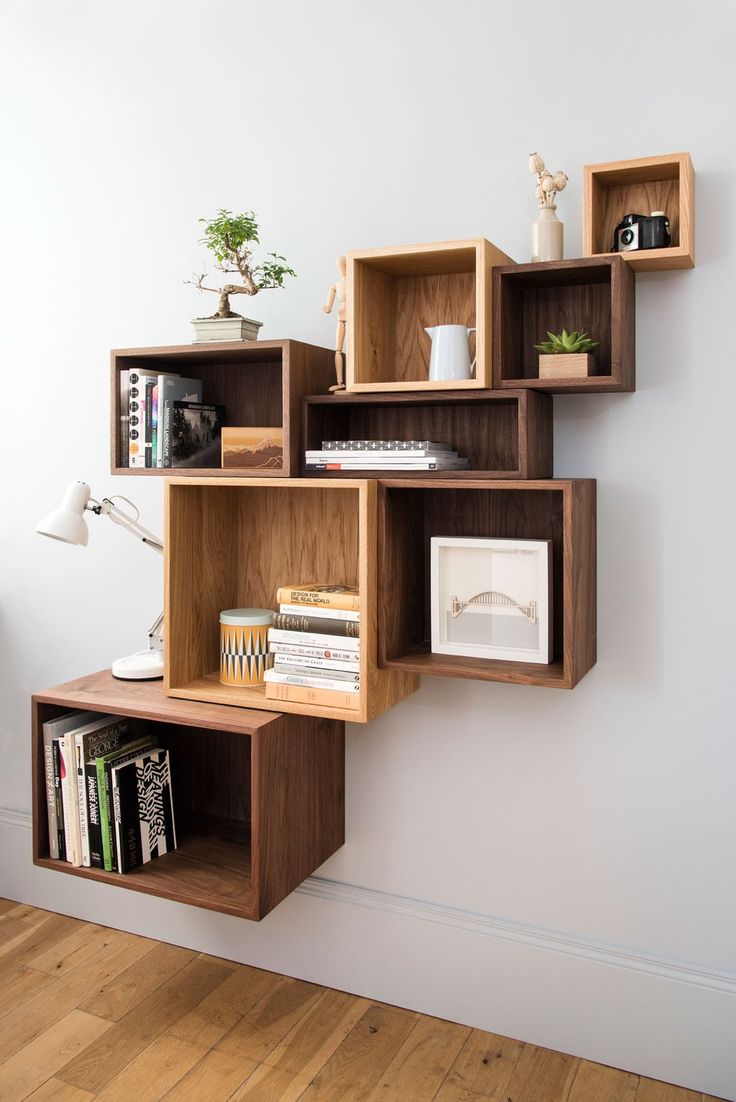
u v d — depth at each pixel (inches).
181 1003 82.7
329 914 85.0
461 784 79.6
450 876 80.7
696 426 69.2
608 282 69.9
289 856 75.1
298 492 83.4
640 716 72.6
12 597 101.0
